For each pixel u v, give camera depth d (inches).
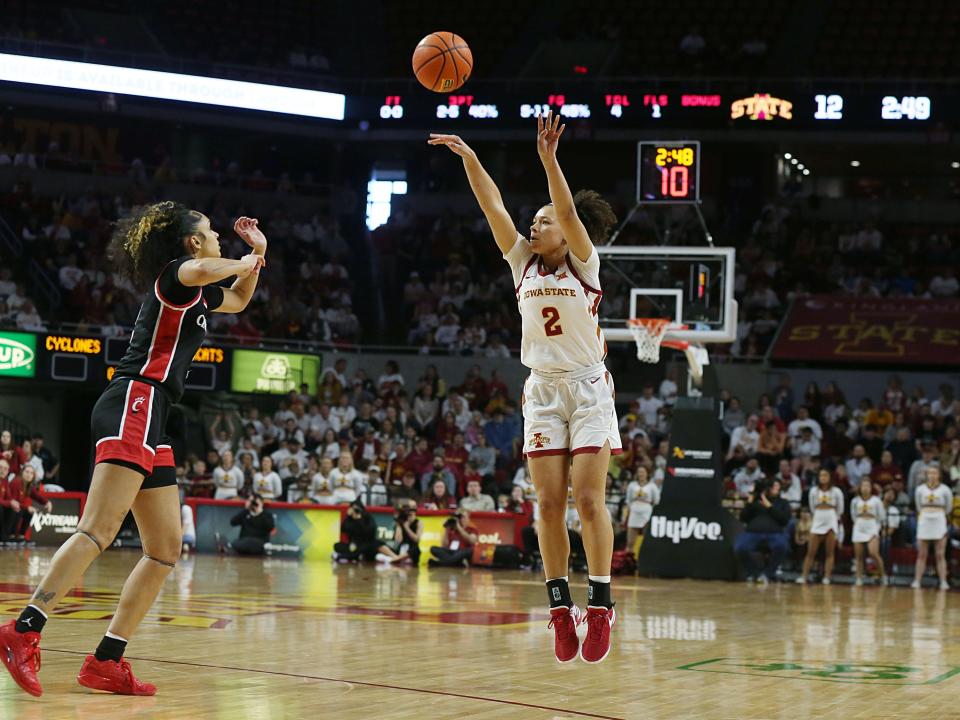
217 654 249.6
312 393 872.9
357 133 1027.3
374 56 1122.7
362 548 674.2
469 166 214.2
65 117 1013.2
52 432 872.3
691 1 1098.1
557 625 208.5
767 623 369.7
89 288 912.3
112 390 200.5
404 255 1031.0
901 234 1011.3
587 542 206.8
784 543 618.5
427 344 936.3
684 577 626.5
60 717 173.2
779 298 949.8
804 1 1087.0
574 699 203.8
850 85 956.0
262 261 204.4
